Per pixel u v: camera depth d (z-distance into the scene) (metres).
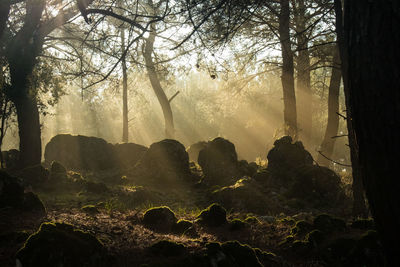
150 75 24.30
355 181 8.52
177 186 13.52
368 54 2.17
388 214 2.12
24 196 7.32
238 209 10.50
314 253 6.14
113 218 7.80
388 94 2.08
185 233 7.11
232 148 14.11
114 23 12.17
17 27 16.95
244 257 5.35
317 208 11.12
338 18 8.16
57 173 11.93
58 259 4.57
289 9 16.44
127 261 5.14
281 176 12.80
